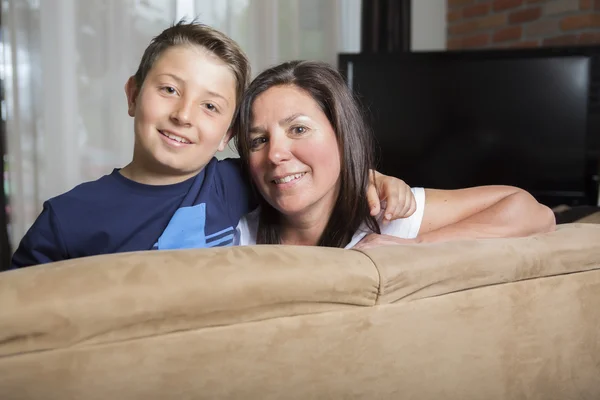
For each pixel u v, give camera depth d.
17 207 2.41
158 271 0.50
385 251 0.63
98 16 2.54
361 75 3.08
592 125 2.93
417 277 0.61
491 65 2.99
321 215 1.12
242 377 0.54
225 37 1.12
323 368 0.58
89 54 2.54
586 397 0.79
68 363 0.47
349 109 1.06
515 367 0.71
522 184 3.04
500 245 0.69
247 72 1.14
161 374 0.51
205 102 1.06
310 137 1.00
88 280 0.48
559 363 0.74
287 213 1.06
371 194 1.08
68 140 2.46
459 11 3.79
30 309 0.45
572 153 2.97
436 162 3.09
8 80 2.35
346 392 0.60
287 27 3.11
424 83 3.04
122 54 2.59
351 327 0.58
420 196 1.10
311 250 0.60
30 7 2.39
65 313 0.46
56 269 0.49
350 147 1.06
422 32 3.76
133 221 1.04
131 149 2.65
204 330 0.52
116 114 2.59
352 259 0.59
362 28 3.42
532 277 0.71
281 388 0.56
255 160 1.05
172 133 1.04
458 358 0.66
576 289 0.74
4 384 0.46
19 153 2.38
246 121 1.05
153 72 1.06
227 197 1.16
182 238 1.08
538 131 2.99
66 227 0.98
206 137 1.06
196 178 1.13
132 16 2.62
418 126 3.08
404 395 0.63
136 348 0.49
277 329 0.55
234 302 0.52
